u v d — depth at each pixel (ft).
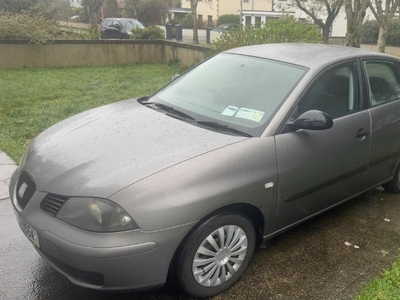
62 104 26.23
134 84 34.76
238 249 9.67
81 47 44.60
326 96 11.35
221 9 159.12
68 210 8.23
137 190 8.10
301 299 9.56
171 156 8.92
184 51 45.80
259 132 9.99
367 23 75.36
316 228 12.63
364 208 14.05
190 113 11.16
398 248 11.76
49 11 78.18
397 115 13.33
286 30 30.86
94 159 9.01
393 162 14.02
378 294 9.42
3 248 11.20
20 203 9.29
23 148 18.30
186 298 9.46
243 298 9.53
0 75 36.45
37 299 9.38
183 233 8.36
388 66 13.75
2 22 41.04
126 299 9.38
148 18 143.64
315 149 10.66
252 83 11.50
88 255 7.84
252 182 9.34
